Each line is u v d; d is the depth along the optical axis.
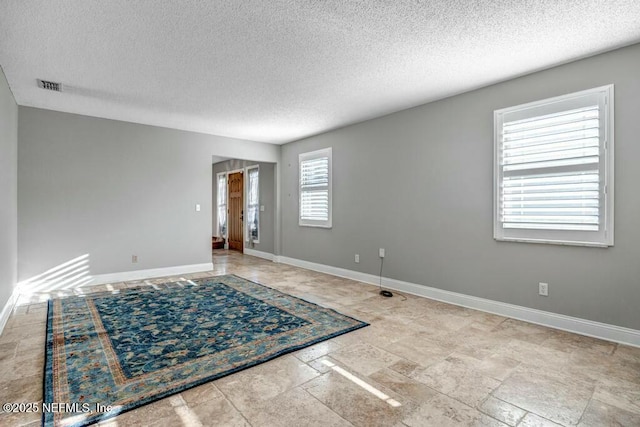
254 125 5.32
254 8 2.23
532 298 3.32
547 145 3.20
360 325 3.18
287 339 2.83
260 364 2.40
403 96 3.97
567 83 3.07
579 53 2.88
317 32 2.54
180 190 5.59
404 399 1.98
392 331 3.06
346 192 5.36
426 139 4.22
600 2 2.16
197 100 4.12
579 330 3.01
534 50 2.83
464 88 3.71
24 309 3.69
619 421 1.79
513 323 3.29
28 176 4.32
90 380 2.15
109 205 4.93
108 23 2.40
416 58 2.98
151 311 3.57
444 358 2.52
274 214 7.02
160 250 5.40
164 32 2.53
